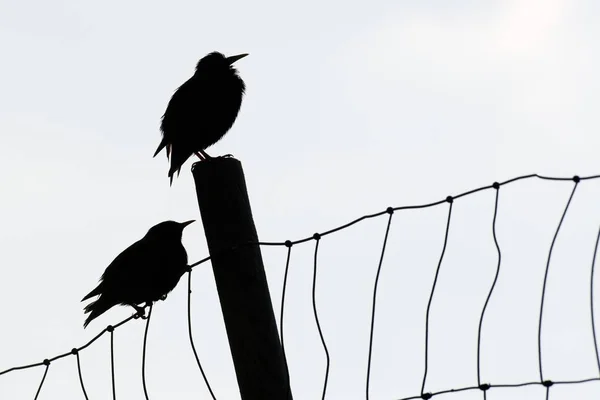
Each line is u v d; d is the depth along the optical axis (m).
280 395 9.06
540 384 7.24
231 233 9.46
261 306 9.26
